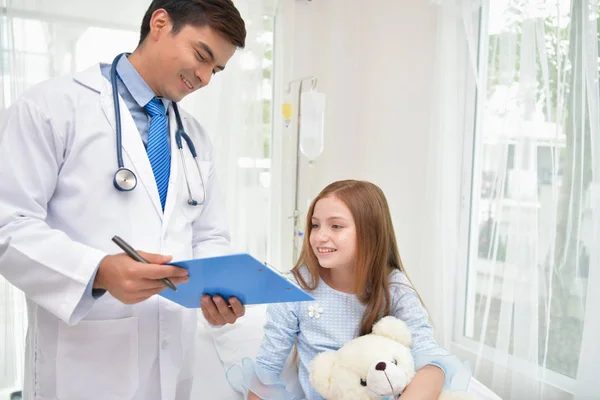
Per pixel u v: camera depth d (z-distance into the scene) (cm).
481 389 137
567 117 155
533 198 163
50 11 191
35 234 81
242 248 234
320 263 122
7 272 83
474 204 194
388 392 100
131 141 97
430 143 201
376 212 124
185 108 219
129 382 96
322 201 125
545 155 160
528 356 166
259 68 228
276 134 247
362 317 124
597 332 146
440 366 110
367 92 257
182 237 104
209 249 114
